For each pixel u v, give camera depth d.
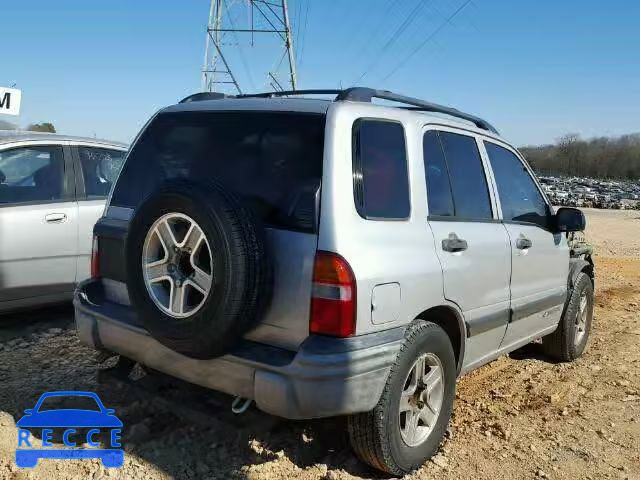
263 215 3.20
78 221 5.88
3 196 5.54
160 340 3.15
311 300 3.00
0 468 3.33
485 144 4.53
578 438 4.14
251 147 3.42
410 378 3.45
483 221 4.20
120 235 3.71
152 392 3.70
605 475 3.68
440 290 3.57
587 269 6.15
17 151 5.71
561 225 5.07
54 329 5.77
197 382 3.28
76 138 6.20
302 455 3.63
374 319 3.10
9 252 5.43
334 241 3.00
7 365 4.86
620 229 24.36
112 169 6.46
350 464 3.56
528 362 5.77
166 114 3.90
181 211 3.02
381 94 3.65
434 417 3.64
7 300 5.52
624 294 9.60
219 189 3.09
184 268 3.11
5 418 3.90
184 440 3.74
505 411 4.55
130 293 3.27
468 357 4.06
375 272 3.10
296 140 3.27
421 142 3.73
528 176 5.12
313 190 3.10
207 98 4.15
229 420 3.44
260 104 3.56
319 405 2.95
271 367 2.97
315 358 2.91
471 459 3.77
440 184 3.83
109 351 3.76
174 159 3.73
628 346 6.47
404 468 3.43
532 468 3.71
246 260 2.92
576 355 5.87
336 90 3.86
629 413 4.61
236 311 2.93
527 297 4.71
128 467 3.42
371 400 3.11
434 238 3.59
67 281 5.85
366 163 3.30
